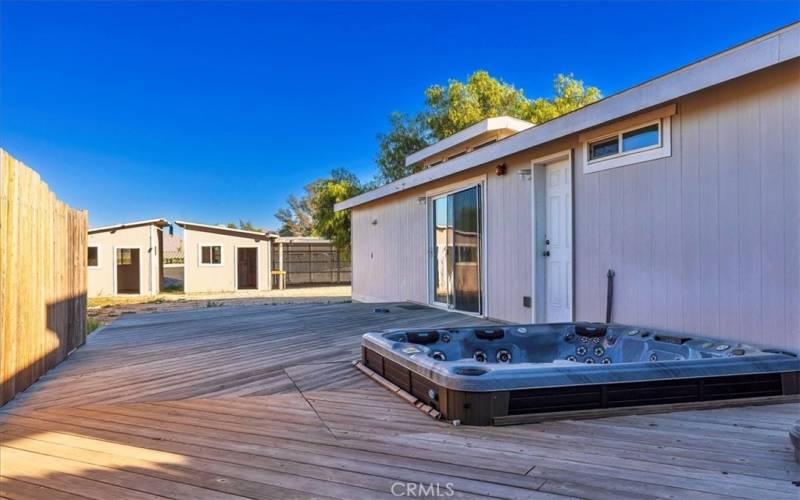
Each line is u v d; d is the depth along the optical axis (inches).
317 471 79.0
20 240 131.5
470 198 292.5
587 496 68.6
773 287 136.1
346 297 639.1
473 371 107.2
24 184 134.3
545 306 233.6
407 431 99.0
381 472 78.2
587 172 202.7
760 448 86.4
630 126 180.5
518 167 247.4
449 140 394.3
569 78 716.7
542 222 233.8
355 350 193.2
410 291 375.6
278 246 895.7
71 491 72.9
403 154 755.4
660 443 89.6
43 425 104.7
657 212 170.7
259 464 82.3
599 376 108.3
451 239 315.6
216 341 219.5
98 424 105.2
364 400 124.0
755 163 140.2
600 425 100.6
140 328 269.4
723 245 149.2
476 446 89.4
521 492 70.2
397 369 134.3
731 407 112.0
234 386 139.3
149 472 79.5
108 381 146.1
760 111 138.8
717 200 150.8
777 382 118.7
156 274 757.3
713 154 151.6
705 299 154.4
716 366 115.4
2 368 119.3
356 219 482.6
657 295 170.9
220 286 783.7
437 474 77.1
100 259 727.1
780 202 134.3
